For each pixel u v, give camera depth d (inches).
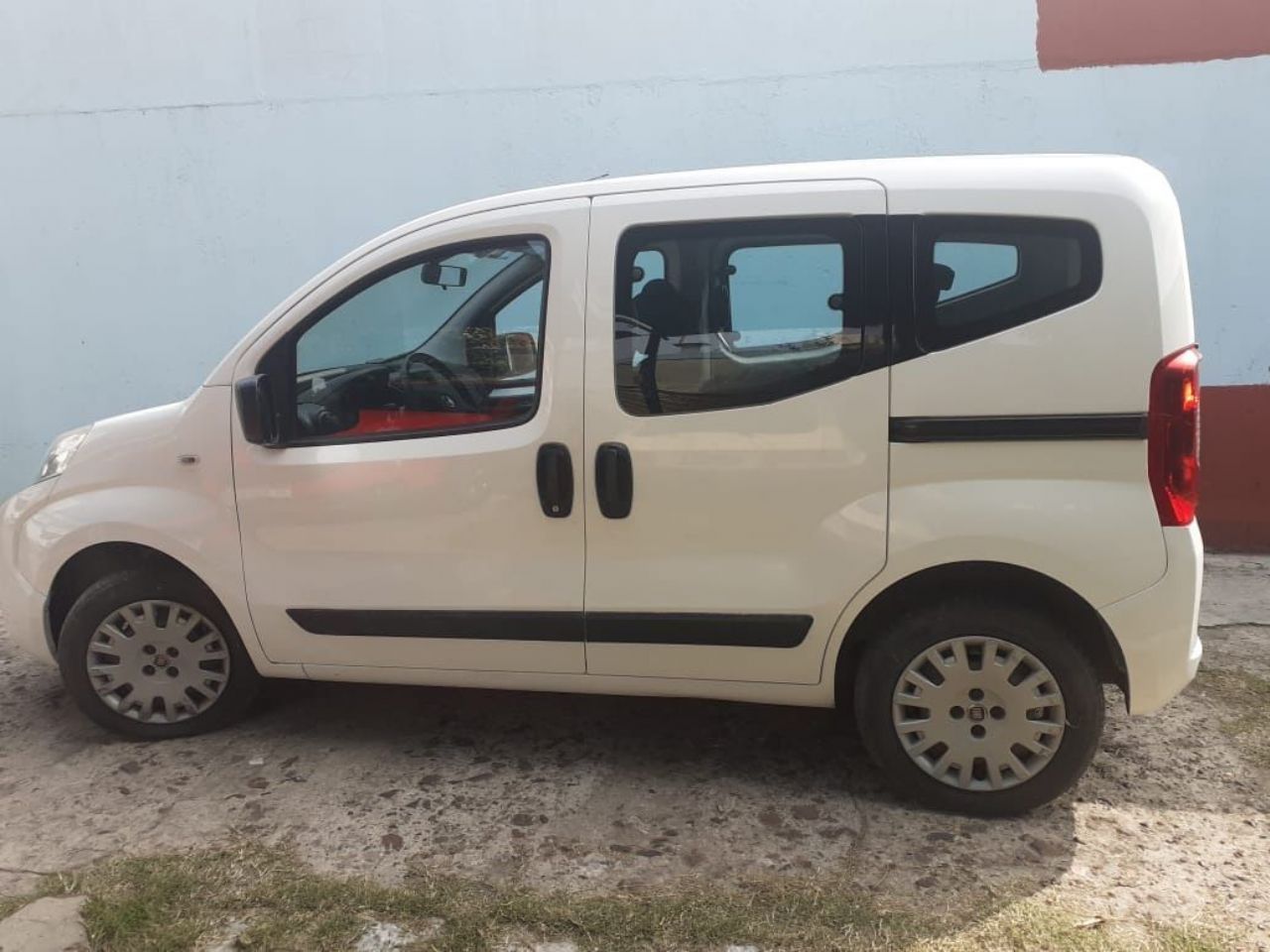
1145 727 129.4
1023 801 104.2
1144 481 95.0
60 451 128.3
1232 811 108.4
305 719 135.3
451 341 112.7
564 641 110.7
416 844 103.2
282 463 115.8
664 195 106.2
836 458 100.8
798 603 103.8
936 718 104.6
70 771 121.1
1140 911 90.5
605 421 105.7
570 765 121.2
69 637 124.2
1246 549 209.9
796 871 97.2
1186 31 195.2
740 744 126.3
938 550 99.1
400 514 112.7
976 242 97.8
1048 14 198.1
